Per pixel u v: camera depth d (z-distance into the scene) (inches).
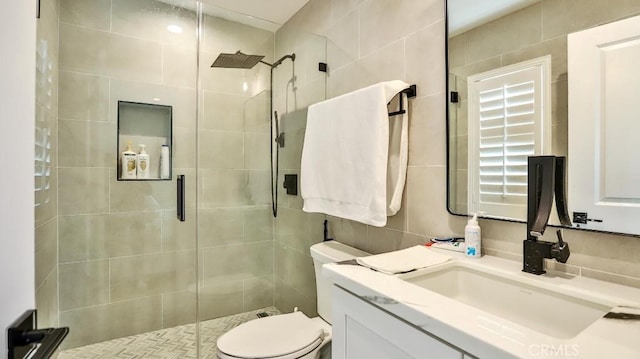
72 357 72.0
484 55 43.4
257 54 88.8
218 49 86.1
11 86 18.6
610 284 31.8
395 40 56.6
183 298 85.3
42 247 61.1
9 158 18.4
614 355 19.2
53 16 67.5
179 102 83.5
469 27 45.1
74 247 73.7
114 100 77.1
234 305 88.2
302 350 50.4
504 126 41.3
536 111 38.2
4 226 17.9
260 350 49.4
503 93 41.4
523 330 22.8
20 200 19.7
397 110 54.5
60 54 71.2
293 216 83.4
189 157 84.8
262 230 91.4
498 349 20.6
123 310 79.1
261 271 91.2
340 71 70.0
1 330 17.7
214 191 86.9
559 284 31.9
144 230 80.8
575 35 34.9
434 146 50.1
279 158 86.8
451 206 47.4
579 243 34.8
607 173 32.5
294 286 83.1
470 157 45.3
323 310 62.7
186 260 85.2
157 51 81.0
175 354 74.4
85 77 74.0
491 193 42.8
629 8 31.1
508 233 41.2
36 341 19.8
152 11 80.3
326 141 63.2
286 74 85.6
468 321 24.2
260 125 88.9
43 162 61.6
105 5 75.7
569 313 30.7
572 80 35.1
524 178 39.3
